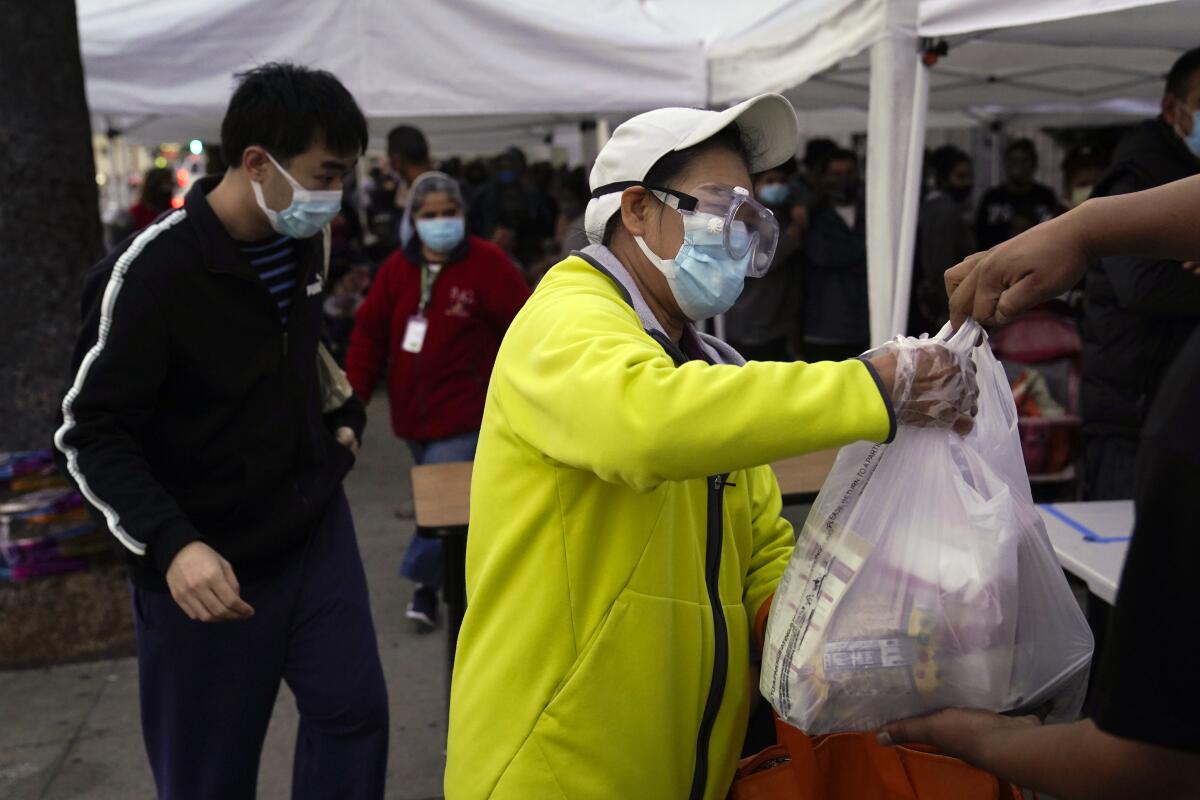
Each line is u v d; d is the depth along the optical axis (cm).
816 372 123
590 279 146
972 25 314
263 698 236
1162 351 315
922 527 136
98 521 212
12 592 424
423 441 456
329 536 246
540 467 141
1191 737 86
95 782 342
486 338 446
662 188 147
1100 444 336
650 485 124
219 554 228
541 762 142
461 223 440
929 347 131
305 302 240
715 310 152
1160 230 119
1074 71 642
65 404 214
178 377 223
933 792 144
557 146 1460
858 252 701
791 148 155
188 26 491
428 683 407
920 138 348
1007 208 779
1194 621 85
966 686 134
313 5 496
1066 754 106
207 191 235
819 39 405
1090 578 233
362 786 243
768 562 171
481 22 506
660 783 145
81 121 457
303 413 239
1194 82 297
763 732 179
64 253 453
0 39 436
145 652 229
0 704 394
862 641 136
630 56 516
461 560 292
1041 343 485
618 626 141
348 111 225
